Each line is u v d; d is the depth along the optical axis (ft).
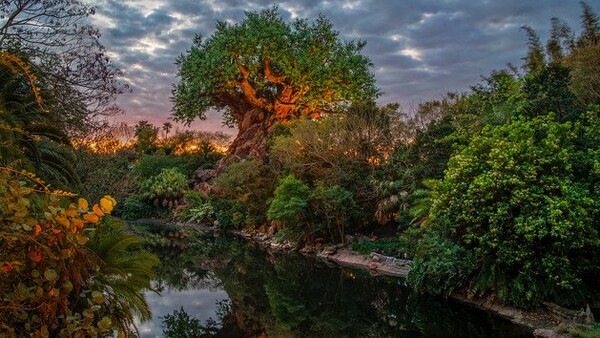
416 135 71.82
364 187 74.28
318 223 75.46
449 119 66.44
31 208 10.65
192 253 75.92
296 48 132.77
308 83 128.57
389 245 65.57
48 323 10.05
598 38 59.06
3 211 8.42
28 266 9.33
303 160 83.97
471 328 35.04
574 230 33.60
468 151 41.37
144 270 15.85
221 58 129.39
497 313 37.24
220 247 82.43
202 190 128.98
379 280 54.60
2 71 21.53
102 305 13.26
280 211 75.41
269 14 139.44
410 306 42.75
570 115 44.01
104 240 15.03
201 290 50.47
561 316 33.45
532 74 59.41
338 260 67.92
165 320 38.17
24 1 22.97
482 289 38.34
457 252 41.04
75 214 9.19
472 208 37.91
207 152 163.43
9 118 19.22
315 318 39.40
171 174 134.10
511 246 35.96
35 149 22.79
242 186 103.40
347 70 133.28
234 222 102.94
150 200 131.85
